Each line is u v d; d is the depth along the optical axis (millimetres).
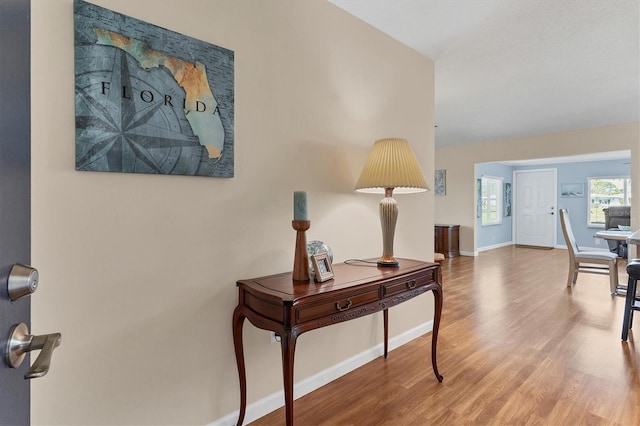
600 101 4230
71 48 1258
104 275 1354
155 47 1438
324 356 2139
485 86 3736
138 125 1393
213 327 1658
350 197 2318
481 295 4043
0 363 552
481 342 2689
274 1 1891
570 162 8375
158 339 1493
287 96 1954
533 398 1926
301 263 1710
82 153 1273
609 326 3004
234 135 1716
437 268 2131
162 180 1493
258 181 1823
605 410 1808
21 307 635
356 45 2348
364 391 2033
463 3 2219
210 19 1625
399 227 2721
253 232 1803
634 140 4988
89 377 1325
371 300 1723
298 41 2006
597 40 2721
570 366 2283
